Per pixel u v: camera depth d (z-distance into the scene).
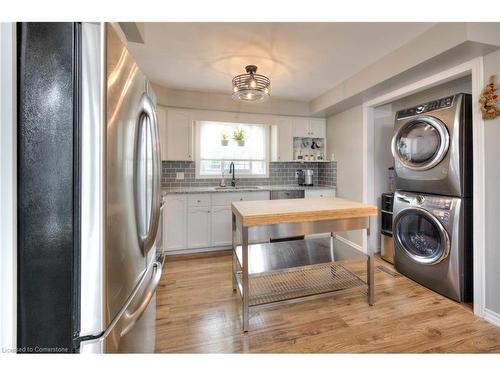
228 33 1.97
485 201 1.80
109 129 0.76
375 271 2.69
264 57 2.38
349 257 2.16
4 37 0.67
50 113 0.72
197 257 3.24
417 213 2.32
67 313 0.74
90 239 0.74
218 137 4.06
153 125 1.22
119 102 0.83
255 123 3.87
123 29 1.64
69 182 0.73
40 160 0.72
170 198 3.24
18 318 0.72
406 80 2.36
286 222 1.75
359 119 3.34
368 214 1.95
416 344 1.57
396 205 2.56
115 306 0.83
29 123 0.72
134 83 0.98
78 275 0.74
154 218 1.22
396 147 2.54
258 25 1.85
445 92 2.75
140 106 1.05
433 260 2.20
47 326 0.73
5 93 0.68
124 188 0.89
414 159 2.35
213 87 3.31
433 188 2.19
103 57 0.73
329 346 1.56
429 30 1.89
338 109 3.60
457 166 1.97
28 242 0.73
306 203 2.11
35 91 0.72
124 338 0.92
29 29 0.71
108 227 0.77
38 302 0.73
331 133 4.04
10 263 0.70
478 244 1.84
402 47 2.15
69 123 0.73
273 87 3.27
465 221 2.00
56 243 0.73
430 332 1.68
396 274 2.61
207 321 1.85
